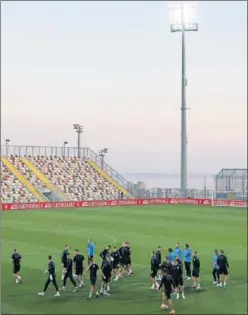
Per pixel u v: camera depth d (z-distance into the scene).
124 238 48.91
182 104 95.12
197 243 45.94
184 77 94.50
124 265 32.50
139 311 24.62
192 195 95.62
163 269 25.45
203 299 26.59
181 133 96.00
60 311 24.62
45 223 60.97
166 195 97.50
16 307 25.33
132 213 73.69
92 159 112.12
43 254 40.06
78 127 117.06
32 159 105.62
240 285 29.55
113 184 105.06
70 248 43.22
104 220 64.31
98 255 40.03
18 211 76.50
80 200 92.38
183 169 96.19
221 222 62.38
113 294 27.75
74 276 31.73
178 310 24.69
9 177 96.69
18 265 30.47
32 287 29.28
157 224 60.19
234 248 43.16
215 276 30.02
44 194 94.94
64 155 110.00
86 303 26.03
